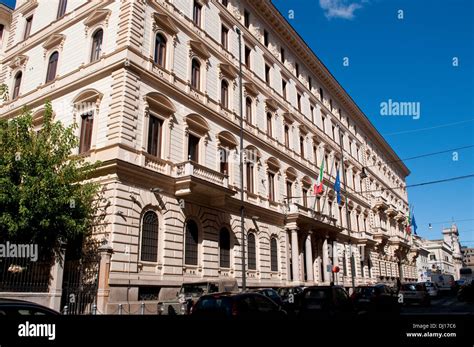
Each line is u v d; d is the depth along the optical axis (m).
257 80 33.31
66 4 26.48
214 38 28.83
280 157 34.41
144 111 20.86
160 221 20.64
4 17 31.91
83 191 17.25
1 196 14.77
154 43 22.83
